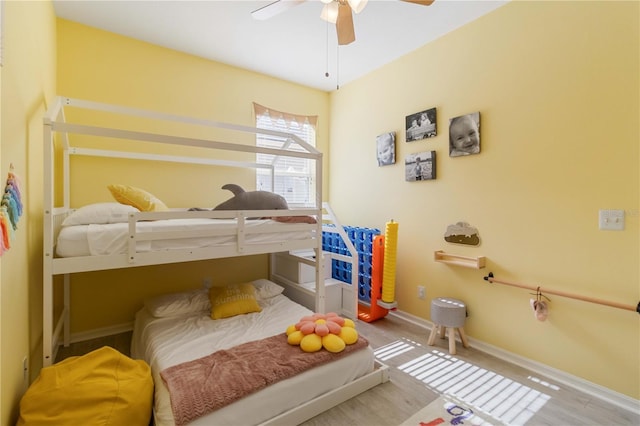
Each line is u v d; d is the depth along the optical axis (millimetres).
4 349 1176
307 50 2900
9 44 1202
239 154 3291
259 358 1631
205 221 2037
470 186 2455
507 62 2209
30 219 1567
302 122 3691
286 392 1503
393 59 3066
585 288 1871
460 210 2527
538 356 2078
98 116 2584
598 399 1789
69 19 2430
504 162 2240
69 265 1516
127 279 2725
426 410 1669
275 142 3559
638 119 1668
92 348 2402
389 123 3141
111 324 2664
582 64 1860
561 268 1971
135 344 2260
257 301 2607
